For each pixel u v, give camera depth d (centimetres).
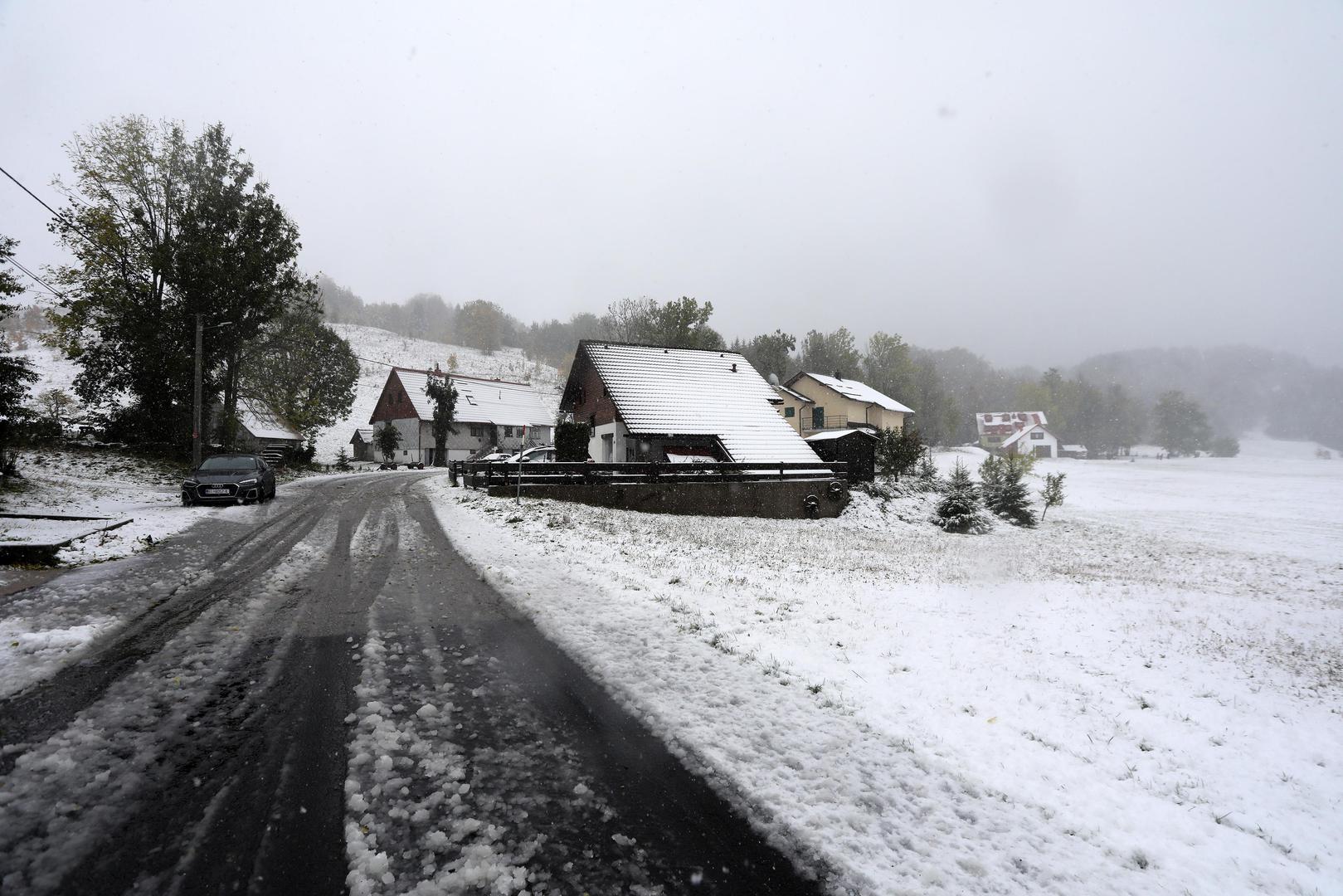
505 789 324
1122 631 880
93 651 496
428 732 382
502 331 13988
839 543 1631
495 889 249
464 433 5522
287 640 548
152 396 2631
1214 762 489
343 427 7175
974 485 2761
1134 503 3619
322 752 348
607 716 421
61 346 2617
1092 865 300
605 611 688
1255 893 297
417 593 741
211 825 277
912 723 466
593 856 275
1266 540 2169
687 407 2681
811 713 454
